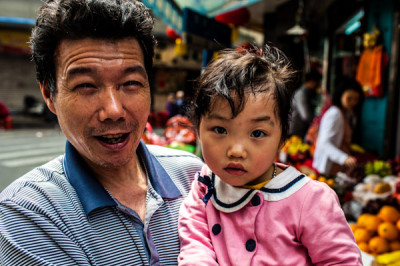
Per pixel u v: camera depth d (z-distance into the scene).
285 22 5.02
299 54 4.82
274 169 1.01
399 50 3.73
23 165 6.29
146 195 1.04
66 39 0.83
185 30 2.95
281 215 0.92
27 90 15.53
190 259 0.91
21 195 0.87
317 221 0.90
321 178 2.52
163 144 3.00
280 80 0.92
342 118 2.84
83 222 0.89
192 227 1.00
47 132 11.98
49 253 0.81
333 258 0.87
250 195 0.95
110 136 0.89
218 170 0.92
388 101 3.90
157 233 0.99
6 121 12.60
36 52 0.89
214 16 3.53
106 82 0.85
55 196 0.89
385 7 3.88
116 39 0.85
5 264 0.80
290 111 0.97
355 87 2.79
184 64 14.89
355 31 4.77
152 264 0.93
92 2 0.82
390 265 1.75
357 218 2.33
